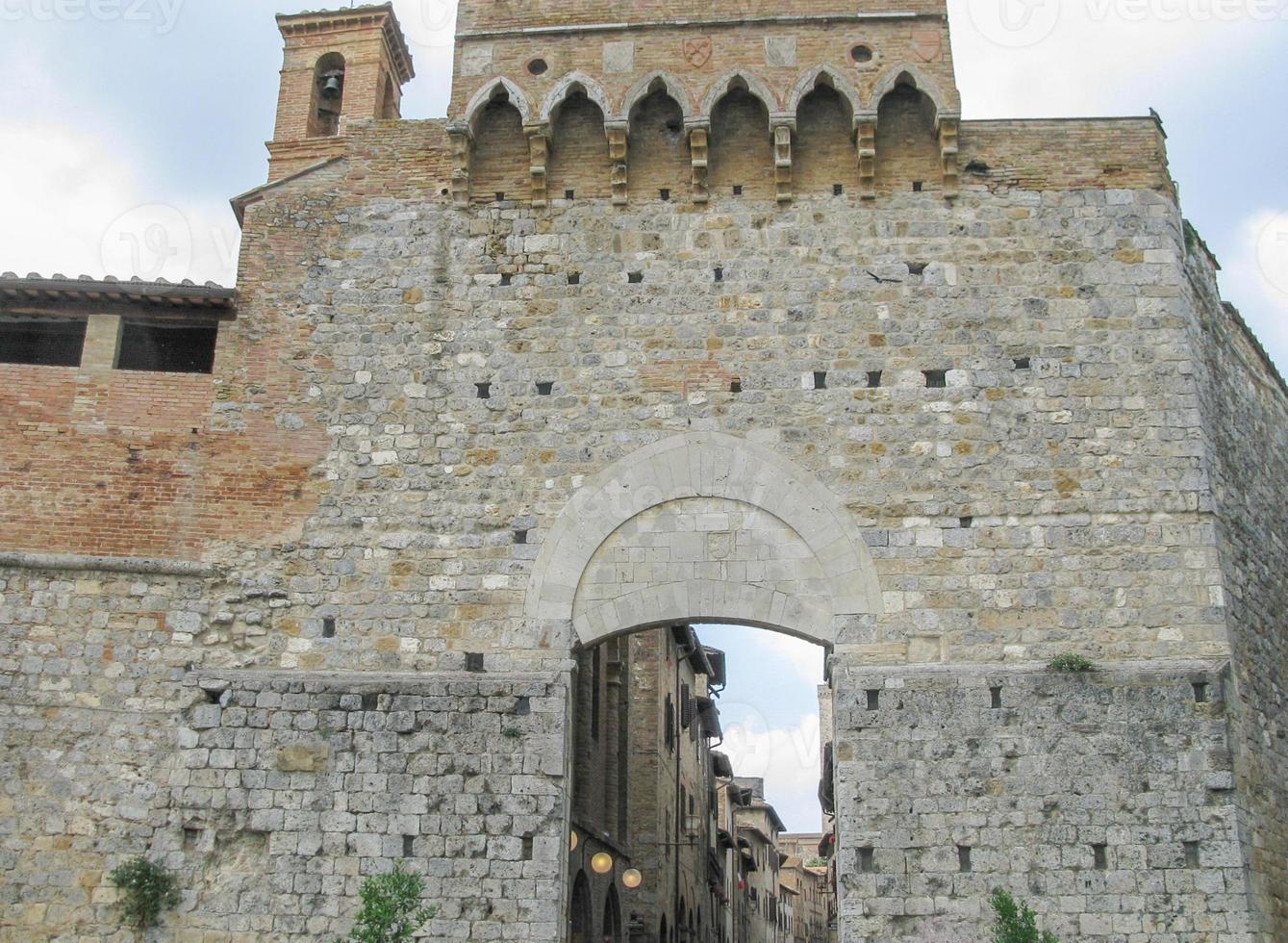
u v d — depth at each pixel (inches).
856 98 844.6
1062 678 722.2
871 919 685.9
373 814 723.4
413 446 808.9
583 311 831.1
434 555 783.7
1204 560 748.6
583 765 1264.8
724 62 869.2
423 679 748.6
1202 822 689.0
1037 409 784.9
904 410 789.9
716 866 2422.5
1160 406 783.1
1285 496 944.9
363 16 1003.3
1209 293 881.5
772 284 826.2
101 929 710.5
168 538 794.8
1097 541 754.8
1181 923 672.4
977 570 753.6
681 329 820.6
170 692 759.1
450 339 832.3
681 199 855.7
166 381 831.1
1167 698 714.2
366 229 866.1
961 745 713.6
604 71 874.1
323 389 826.8
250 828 725.9
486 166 879.7
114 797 737.0
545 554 778.2
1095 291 811.4
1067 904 679.7
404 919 666.8
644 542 777.6
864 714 724.7
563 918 714.8
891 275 821.9
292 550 790.5
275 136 977.5
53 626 772.0
